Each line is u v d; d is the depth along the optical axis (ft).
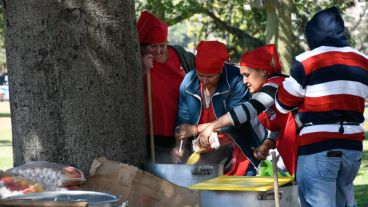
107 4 22.52
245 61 22.74
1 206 16.55
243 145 23.73
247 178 20.93
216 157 23.90
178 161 23.99
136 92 23.34
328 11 20.98
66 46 22.08
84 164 22.31
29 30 22.09
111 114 22.63
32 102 22.24
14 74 22.48
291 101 20.76
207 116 24.04
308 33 21.18
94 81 22.36
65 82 22.12
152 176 21.24
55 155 22.27
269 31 90.17
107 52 22.52
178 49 25.77
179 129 23.85
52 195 17.84
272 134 23.06
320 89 20.48
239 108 22.07
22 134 22.49
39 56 22.08
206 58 23.09
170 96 24.95
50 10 22.00
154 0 100.89
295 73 20.65
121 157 22.81
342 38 20.95
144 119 23.79
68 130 22.21
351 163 20.66
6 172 21.22
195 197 21.04
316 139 20.51
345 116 20.51
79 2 22.13
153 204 21.12
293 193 20.04
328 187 20.52
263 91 22.20
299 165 20.95
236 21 127.34
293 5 95.04
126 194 20.92
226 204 19.21
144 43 24.77
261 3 90.22
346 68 20.58
